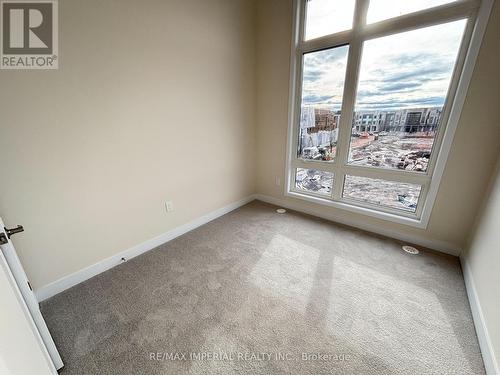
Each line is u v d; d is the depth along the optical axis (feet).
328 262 6.38
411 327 4.37
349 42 7.10
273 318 4.60
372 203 8.07
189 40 6.86
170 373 3.63
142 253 6.98
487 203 5.32
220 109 8.45
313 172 9.33
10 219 4.56
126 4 5.36
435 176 6.40
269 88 9.37
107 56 5.28
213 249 7.11
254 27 8.89
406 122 6.79
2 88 4.14
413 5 5.93
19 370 1.90
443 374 3.56
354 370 3.62
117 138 5.84
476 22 5.11
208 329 4.39
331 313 4.70
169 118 6.88
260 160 10.73
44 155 4.78
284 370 3.64
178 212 7.86
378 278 5.72
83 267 5.81
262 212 9.88
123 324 4.54
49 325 4.55
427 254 6.66
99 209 5.85
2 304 1.78
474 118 5.56
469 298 4.98
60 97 4.78
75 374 3.64
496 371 3.25
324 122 8.46
